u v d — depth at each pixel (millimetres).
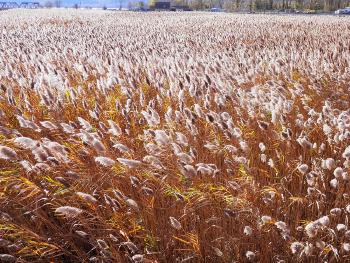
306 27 25172
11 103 4852
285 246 3105
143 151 4059
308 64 8297
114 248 3031
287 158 3982
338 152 4074
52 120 4730
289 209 3369
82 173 3459
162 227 3191
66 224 3334
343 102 5691
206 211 3289
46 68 7363
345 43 13711
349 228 3254
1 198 3234
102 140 3938
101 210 3354
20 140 3006
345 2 89250
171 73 6219
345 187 3623
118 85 6199
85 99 5406
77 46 12062
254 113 4711
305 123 4383
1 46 12891
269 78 7383
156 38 17016
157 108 5242
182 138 3490
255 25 27562
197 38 17219
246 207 3164
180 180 3383
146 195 3377
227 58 8438
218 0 114500
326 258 3072
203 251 3066
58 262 3154
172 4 115750
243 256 3090
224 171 3846
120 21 33656
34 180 3508
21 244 3020
